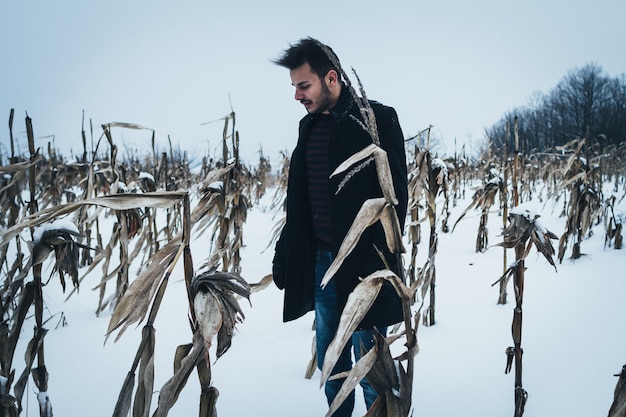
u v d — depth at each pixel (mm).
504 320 2678
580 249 4215
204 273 1076
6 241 1065
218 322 1031
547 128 37000
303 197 1781
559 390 1899
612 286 3088
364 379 1663
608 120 32062
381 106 1607
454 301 3082
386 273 976
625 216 4270
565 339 2354
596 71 36250
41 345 1315
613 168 9648
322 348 1781
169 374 2215
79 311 3076
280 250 1907
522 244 1503
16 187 1910
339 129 1585
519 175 7012
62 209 974
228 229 2613
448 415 1774
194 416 1871
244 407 1922
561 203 7777
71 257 1228
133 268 3996
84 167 3521
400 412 1048
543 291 3145
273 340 2598
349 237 938
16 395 1281
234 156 2875
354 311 940
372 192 1562
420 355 2303
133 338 2619
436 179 2695
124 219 2598
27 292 1259
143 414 1058
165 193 1031
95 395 2010
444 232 5582
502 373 2070
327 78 1575
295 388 2072
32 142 1561
